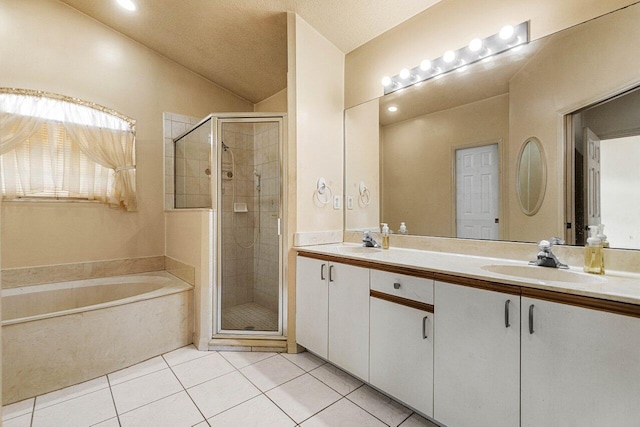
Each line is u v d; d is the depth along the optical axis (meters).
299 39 2.33
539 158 1.67
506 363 1.26
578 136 1.55
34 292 2.42
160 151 3.14
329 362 2.12
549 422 1.16
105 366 2.04
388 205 2.38
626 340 1.02
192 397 1.79
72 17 2.60
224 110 3.60
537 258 1.56
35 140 2.43
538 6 1.69
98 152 2.72
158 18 2.60
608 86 1.47
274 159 2.69
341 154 2.70
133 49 2.95
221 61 3.11
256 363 2.18
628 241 1.42
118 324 2.10
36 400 1.77
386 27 2.38
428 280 1.51
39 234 2.51
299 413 1.66
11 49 2.34
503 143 1.80
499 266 1.59
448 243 2.03
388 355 1.68
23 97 2.37
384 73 2.43
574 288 1.11
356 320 1.86
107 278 2.79
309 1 2.19
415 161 2.22
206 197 2.70
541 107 1.66
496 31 1.84
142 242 3.04
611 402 1.04
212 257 2.48
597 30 1.50
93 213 2.77
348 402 1.75
